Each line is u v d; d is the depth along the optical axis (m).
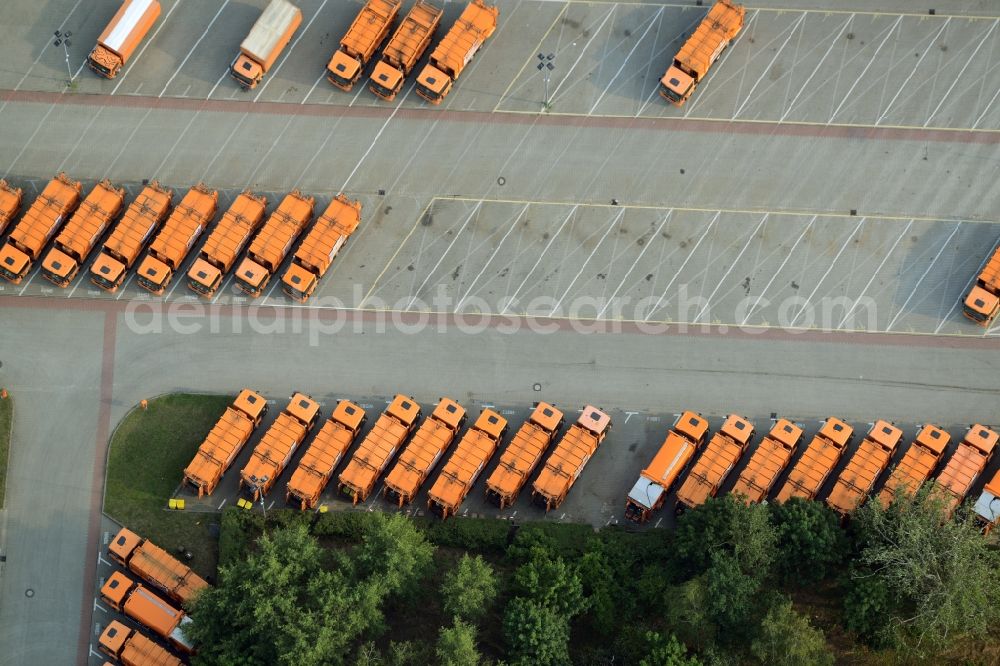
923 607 164.12
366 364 186.25
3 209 188.25
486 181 191.38
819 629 170.00
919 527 166.00
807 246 189.12
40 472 183.00
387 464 182.12
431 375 186.00
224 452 179.75
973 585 164.25
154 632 177.38
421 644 168.00
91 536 181.12
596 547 174.88
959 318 187.12
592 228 189.75
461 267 188.88
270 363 186.38
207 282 186.00
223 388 185.75
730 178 191.12
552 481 178.00
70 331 187.12
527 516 180.50
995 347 186.25
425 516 180.00
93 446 183.88
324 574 167.75
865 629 167.75
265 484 179.00
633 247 189.12
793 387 185.38
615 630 173.00
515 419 184.75
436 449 179.62
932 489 172.50
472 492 181.50
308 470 178.62
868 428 184.12
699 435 180.88
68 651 178.62
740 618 166.62
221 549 177.62
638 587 172.00
